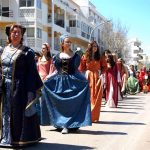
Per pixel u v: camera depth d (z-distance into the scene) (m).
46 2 51.69
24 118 8.37
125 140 9.84
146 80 36.53
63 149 8.64
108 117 14.27
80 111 10.61
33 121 8.52
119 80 18.41
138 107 18.81
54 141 9.48
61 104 10.58
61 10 60.38
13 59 8.41
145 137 10.28
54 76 10.73
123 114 15.41
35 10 47.16
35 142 8.84
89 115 10.52
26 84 8.45
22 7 47.06
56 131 10.88
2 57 8.52
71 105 10.56
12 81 8.39
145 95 31.05
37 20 47.62
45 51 13.23
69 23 66.69
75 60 10.69
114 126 12.01
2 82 8.45
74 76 10.70
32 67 8.47
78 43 72.38
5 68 8.47
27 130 8.41
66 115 10.59
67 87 10.65
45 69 13.16
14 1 46.91
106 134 10.59
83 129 11.29
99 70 12.88
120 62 23.16
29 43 47.34
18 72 8.42
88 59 12.66
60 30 58.22
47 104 10.66
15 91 8.38
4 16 46.28
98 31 90.00
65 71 10.69
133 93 31.77
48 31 53.41
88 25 76.56
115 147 9.02
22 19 47.19
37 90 8.51
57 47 57.09
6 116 8.42
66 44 10.80
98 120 12.91
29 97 8.37
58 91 10.62
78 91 10.63
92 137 10.11
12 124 8.38
